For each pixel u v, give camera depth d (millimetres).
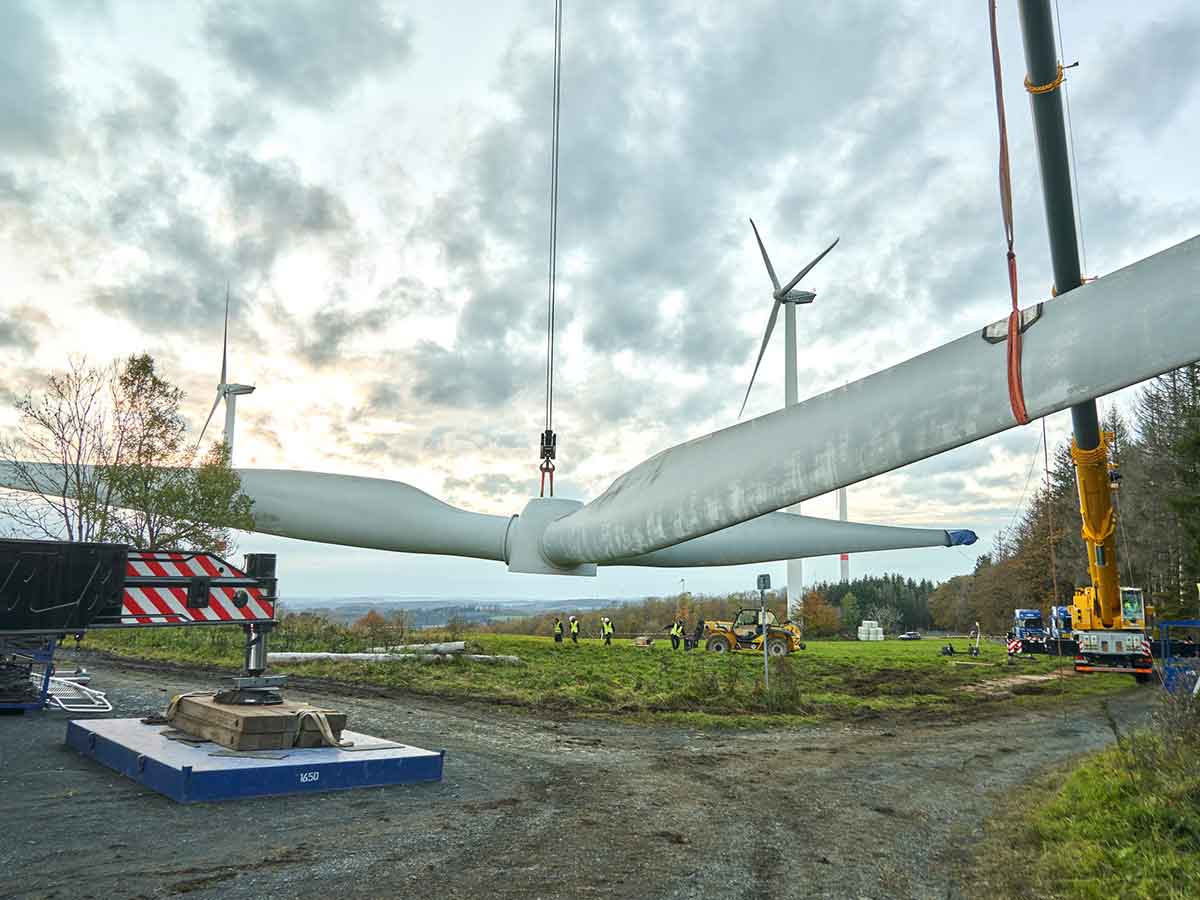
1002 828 9188
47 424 23703
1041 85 11820
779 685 20000
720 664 31672
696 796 10109
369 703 16266
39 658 13008
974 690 25906
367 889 6039
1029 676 31047
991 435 6281
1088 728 17844
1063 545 61812
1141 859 7383
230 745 9164
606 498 8188
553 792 9719
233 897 5723
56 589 7672
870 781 11766
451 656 24578
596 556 8219
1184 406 39969
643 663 29953
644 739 14562
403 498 9375
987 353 6336
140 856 6441
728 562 9172
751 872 7125
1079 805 9414
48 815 7371
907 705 21484
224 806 7941
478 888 6215
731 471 7215
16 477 10945
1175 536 42719
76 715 12766
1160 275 5703
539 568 9016
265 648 9914
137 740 9438
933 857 7965
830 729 17078
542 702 17938
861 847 8188
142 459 23938
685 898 6328
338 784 8922
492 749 12422
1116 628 27953
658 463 7773
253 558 9430
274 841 6996
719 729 16312
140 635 26344
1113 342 5766
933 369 6547
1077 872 7340
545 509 9195
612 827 8297
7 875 5918
